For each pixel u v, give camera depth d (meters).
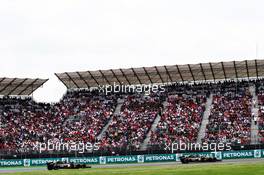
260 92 97.06
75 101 106.00
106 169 61.44
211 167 54.19
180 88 104.19
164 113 95.81
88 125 95.81
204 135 85.38
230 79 103.19
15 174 57.91
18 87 103.94
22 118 99.25
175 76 100.50
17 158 81.62
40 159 81.62
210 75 100.19
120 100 104.62
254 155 76.00
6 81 98.75
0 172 64.50
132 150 80.69
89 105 103.81
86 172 55.03
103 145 84.81
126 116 97.31
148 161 79.75
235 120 88.56
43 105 105.31
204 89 102.56
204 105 96.88
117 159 80.44
